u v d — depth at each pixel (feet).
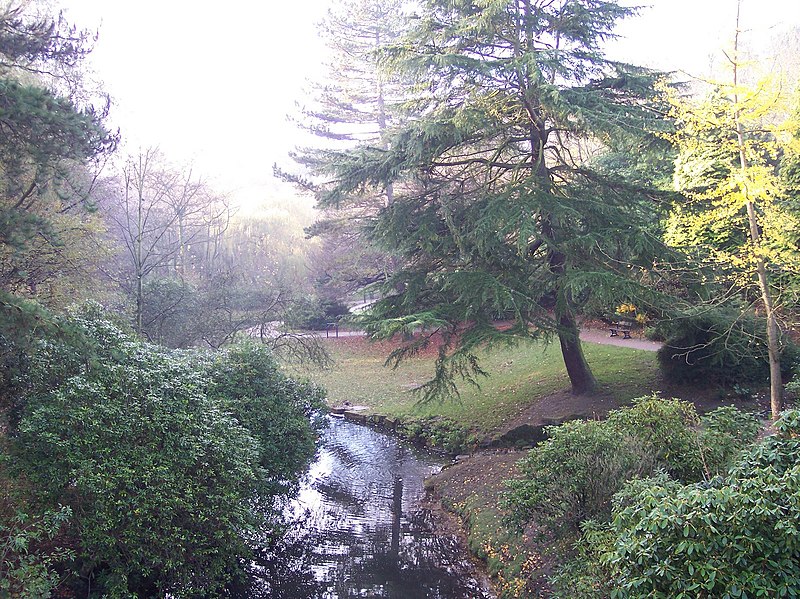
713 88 38.06
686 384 49.42
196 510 26.14
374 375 88.43
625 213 43.86
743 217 42.47
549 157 54.34
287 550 35.14
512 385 62.59
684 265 43.37
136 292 58.34
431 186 51.01
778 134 36.32
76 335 26.37
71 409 25.36
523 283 44.75
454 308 44.96
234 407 36.01
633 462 23.38
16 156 28.37
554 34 45.14
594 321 80.94
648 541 15.30
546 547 27.25
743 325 44.86
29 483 26.16
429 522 39.29
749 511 14.32
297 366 88.89
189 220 100.12
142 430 26.58
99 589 25.44
